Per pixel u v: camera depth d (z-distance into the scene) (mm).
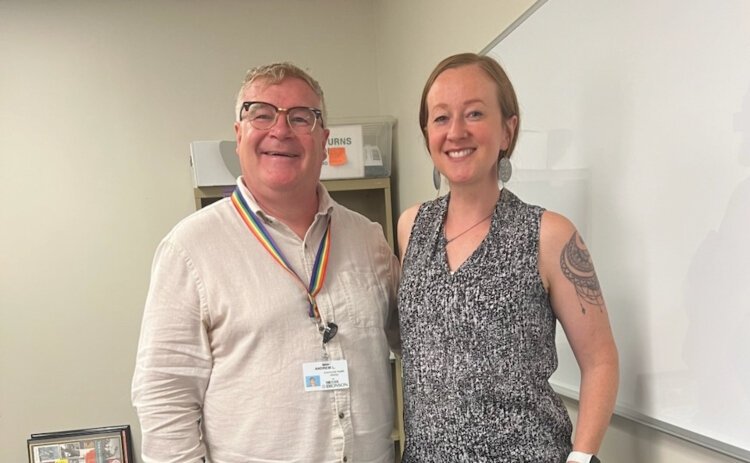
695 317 965
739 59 850
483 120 1100
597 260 1222
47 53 2738
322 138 1304
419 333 1134
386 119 2736
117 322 2799
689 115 952
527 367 1051
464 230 1156
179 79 2855
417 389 1132
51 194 2746
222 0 2885
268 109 1220
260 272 1201
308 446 1159
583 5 1215
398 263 1441
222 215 1249
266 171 1206
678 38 966
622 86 1107
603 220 1192
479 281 1077
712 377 938
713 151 907
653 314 1066
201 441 1188
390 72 2824
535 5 1396
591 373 1049
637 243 1096
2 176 2705
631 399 1143
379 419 1251
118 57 2801
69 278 2760
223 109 2893
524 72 1476
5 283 2711
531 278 1052
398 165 2805
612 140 1148
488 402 1055
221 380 1176
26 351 2729
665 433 1048
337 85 3016
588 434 1009
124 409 2803
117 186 2805
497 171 1179
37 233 2736
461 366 1070
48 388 2746
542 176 1416
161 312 1155
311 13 2973
